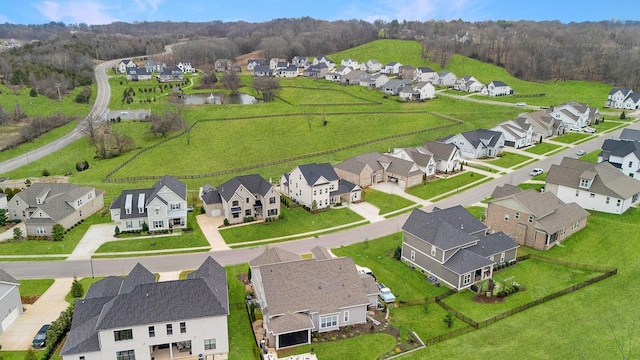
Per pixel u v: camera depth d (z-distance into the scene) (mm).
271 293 48719
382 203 85438
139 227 75250
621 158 89000
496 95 174875
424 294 55938
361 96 171000
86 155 119438
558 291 54500
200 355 45312
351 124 134125
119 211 78812
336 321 49125
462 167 103250
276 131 129625
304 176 83312
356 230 74375
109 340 42375
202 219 79875
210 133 128500
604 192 76000
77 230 75500
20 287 57688
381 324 50031
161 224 75312
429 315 51469
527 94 175875
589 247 65438
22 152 121250
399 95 169500
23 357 44594
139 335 43031
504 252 60875
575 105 134000
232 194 76875
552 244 66125
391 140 120750
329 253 63406
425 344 45969
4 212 79562
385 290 55438
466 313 51344
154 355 45281
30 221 72250
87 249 68438
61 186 82688
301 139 124250
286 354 45250
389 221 77625
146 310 43406
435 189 91375
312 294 49438
